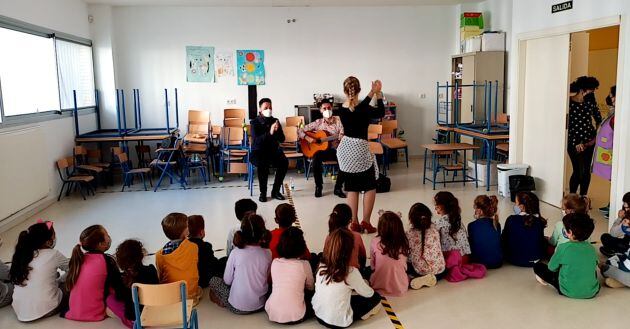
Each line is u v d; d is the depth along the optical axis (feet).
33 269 11.05
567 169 23.02
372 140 27.96
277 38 31.45
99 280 11.00
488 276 13.05
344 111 15.87
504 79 29.84
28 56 21.95
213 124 31.48
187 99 31.09
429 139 33.65
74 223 19.07
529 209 13.61
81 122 26.96
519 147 21.62
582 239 11.65
